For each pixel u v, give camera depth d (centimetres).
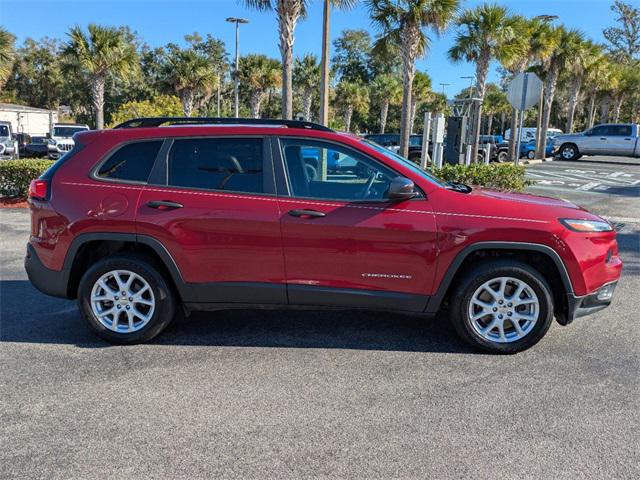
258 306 445
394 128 6619
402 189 404
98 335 455
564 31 2741
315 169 438
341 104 4916
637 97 5131
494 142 2862
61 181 452
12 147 2375
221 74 6756
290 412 347
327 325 505
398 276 427
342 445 311
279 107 6097
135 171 448
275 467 291
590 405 357
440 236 420
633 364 421
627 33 6291
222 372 405
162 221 433
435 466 292
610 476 284
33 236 461
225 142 443
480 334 434
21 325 504
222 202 432
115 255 451
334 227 423
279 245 429
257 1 1353
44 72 6191
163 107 2197
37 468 290
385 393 372
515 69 2625
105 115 6209
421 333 485
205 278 439
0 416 342
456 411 348
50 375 399
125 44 2622
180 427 330
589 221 431
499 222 418
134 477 283
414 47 1845
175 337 475
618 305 571
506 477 283
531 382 389
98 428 329
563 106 5822
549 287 427
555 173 2048
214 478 282
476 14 2112
